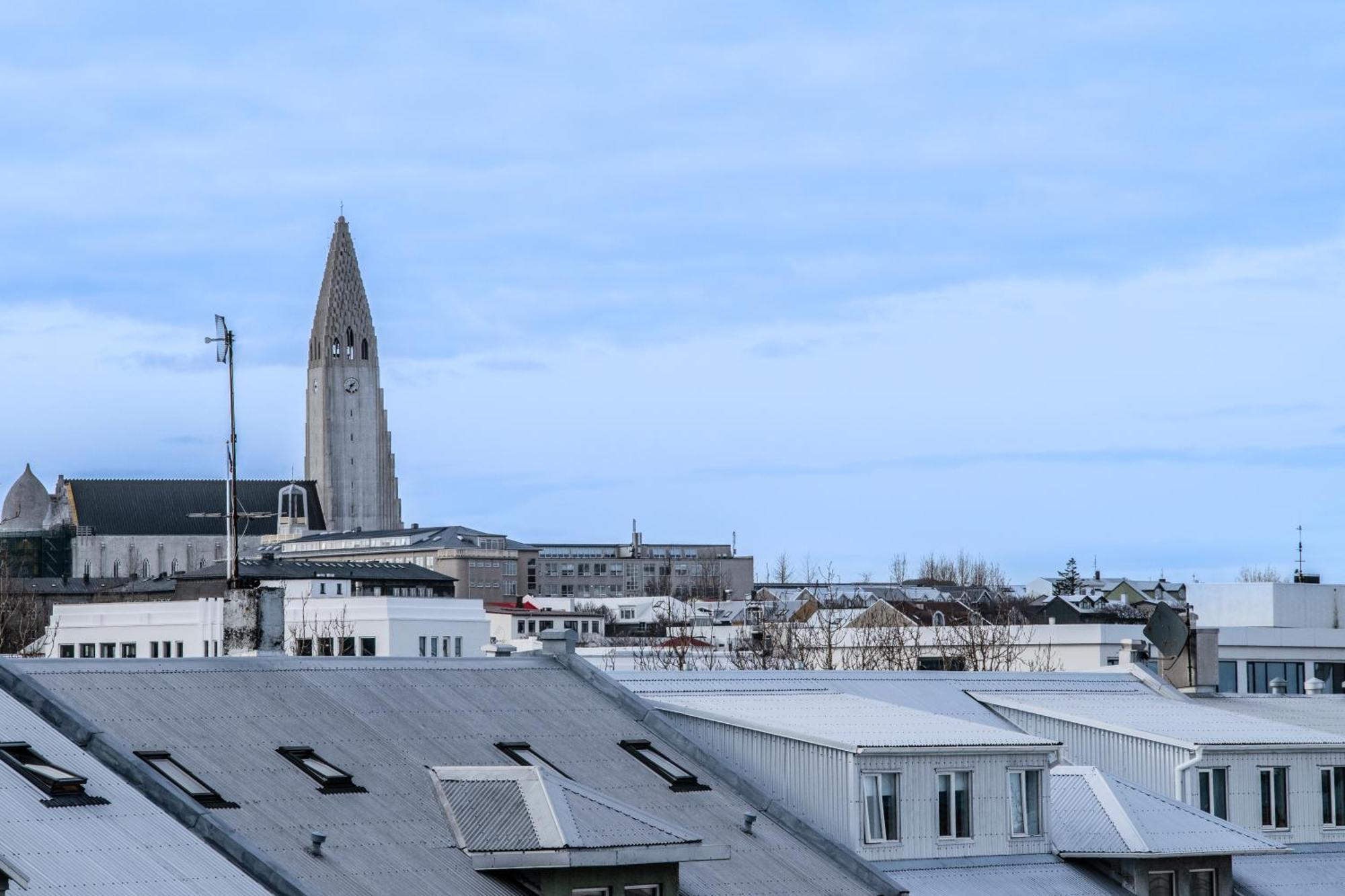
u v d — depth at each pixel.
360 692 54.12
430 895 44.34
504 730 55.09
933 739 59.09
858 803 56.47
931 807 58.22
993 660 155.38
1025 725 70.88
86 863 39.59
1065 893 58.81
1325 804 70.50
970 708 71.44
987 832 59.53
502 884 46.03
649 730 58.69
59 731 45.69
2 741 43.88
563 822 46.47
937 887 56.47
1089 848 60.72
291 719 51.00
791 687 67.50
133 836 41.66
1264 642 144.00
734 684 66.44
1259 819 68.62
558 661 61.22
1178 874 61.78
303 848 44.59
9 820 40.12
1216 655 83.31
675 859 47.06
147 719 48.38
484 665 59.09
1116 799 62.53
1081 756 69.56
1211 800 68.00
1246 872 66.88
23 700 46.53
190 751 47.62
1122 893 60.56
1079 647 152.88
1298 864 68.25
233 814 45.09
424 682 56.22
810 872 53.34
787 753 58.06
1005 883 58.22
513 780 48.62
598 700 59.44
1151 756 68.06
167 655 181.12
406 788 49.03
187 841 42.53
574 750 55.44
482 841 46.41
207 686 51.25
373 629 179.25
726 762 57.38
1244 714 77.44
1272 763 69.25
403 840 46.44
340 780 48.19
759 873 52.00
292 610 182.88
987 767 59.75
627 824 47.31
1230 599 151.75
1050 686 76.69
